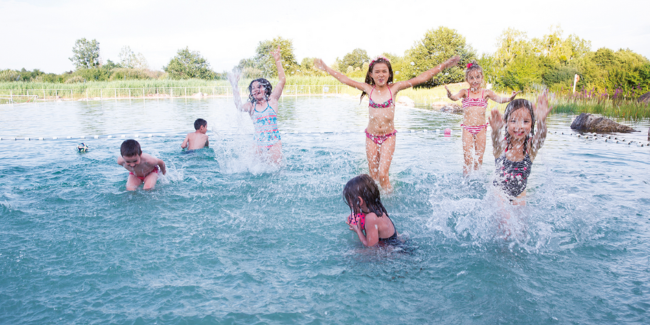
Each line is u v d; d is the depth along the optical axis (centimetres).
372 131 429
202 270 237
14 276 229
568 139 758
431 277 227
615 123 891
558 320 184
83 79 4834
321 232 296
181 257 254
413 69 3353
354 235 290
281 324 183
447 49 3234
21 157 592
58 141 776
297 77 3394
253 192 400
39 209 348
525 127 308
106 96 3162
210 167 521
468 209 341
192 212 341
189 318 188
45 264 244
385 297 206
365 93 435
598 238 278
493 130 320
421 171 492
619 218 315
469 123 522
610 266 237
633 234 283
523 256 253
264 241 280
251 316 189
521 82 2094
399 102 1903
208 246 271
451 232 293
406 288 215
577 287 213
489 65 2425
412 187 419
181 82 3503
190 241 279
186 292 212
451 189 411
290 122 1121
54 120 1237
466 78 521
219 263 246
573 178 443
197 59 4738
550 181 430
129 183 420
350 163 543
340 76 451
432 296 207
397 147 673
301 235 290
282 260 250
